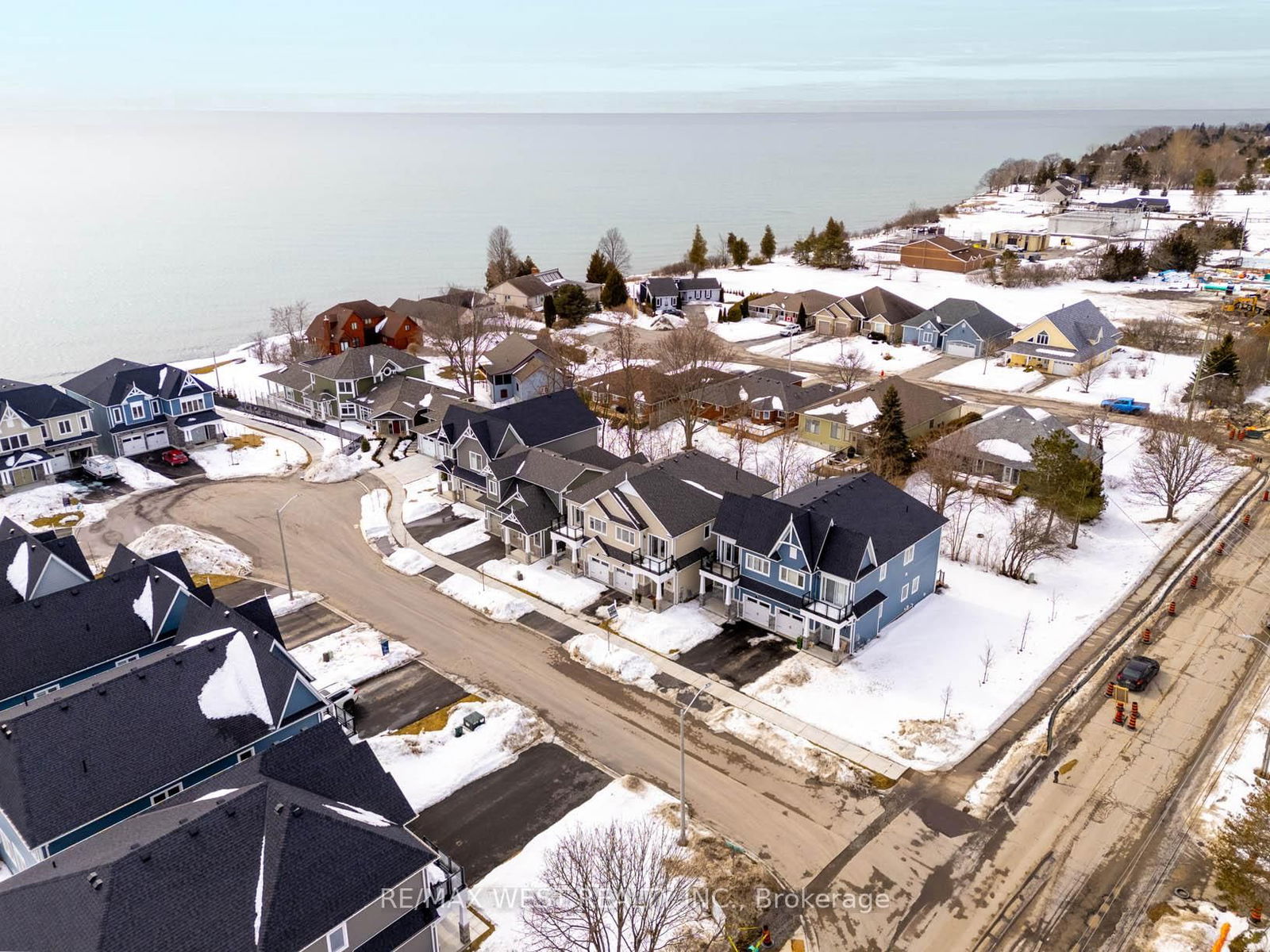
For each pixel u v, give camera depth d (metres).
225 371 112.31
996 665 48.56
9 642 41.72
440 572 60.50
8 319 161.75
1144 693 45.84
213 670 38.38
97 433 78.88
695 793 39.41
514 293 139.88
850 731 43.41
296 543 65.12
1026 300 135.12
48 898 26.94
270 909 27.11
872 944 31.86
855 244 191.62
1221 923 32.19
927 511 54.94
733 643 51.19
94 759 34.19
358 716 45.12
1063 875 34.69
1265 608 53.53
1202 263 154.12
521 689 47.44
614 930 31.16
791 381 89.50
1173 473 64.81
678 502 54.91
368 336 115.00
